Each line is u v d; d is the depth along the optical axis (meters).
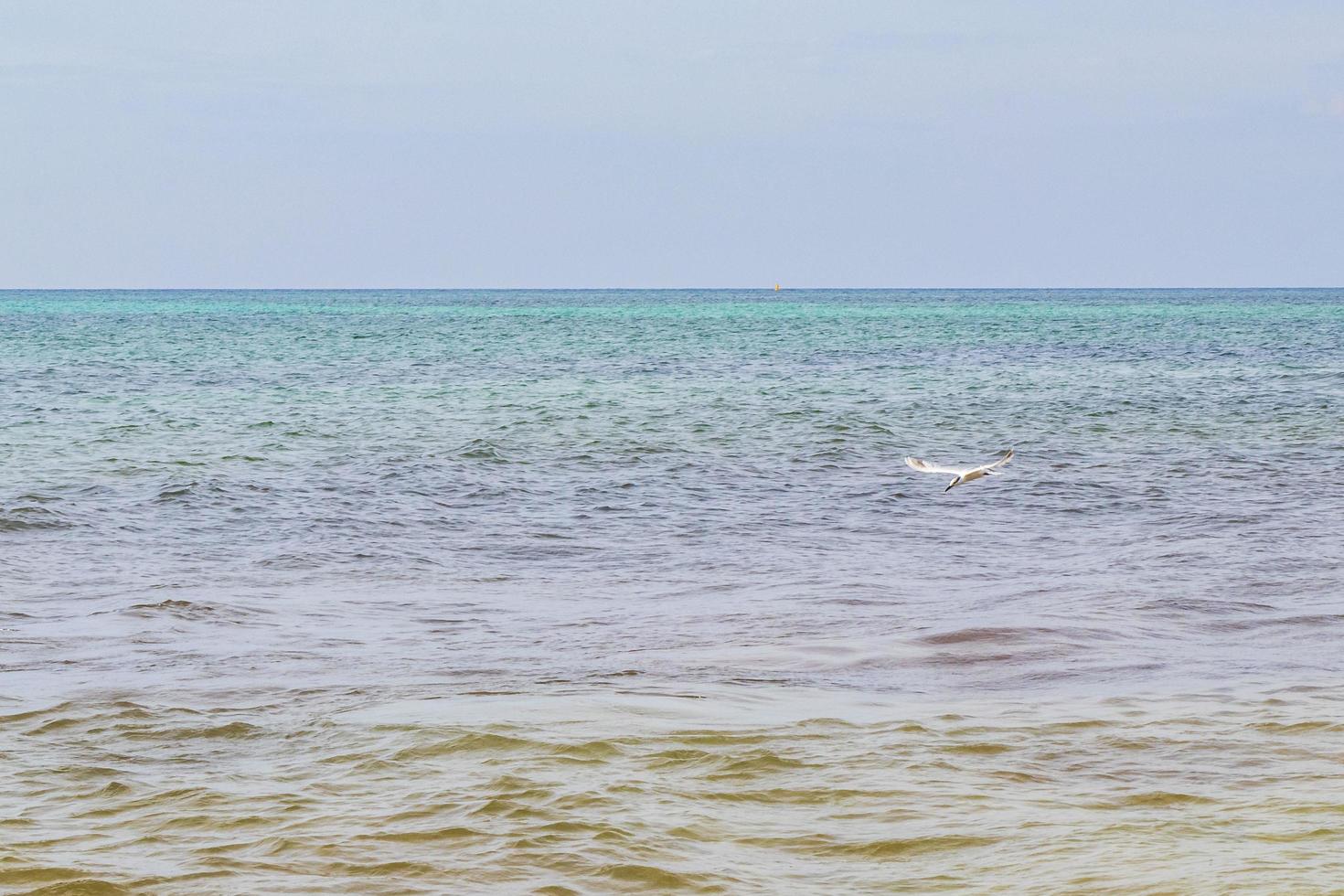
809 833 9.99
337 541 25.77
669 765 11.49
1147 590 20.33
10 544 24.80
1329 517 28.19
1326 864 9.04
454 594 21.06
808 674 15.30
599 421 47.56
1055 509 29.78
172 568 22.95
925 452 39.81
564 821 10.14
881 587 21.45
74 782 11.32
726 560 24.30
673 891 8.97
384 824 10.14
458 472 35.00
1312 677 14.88
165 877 9.20
